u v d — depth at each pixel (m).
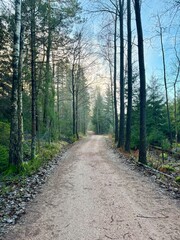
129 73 17.97
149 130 25.39
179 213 5.61
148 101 26.38
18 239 4.54
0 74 17.03
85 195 7.29
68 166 13.01
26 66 17.12
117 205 6.27
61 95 45.16
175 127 28.47
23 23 13.98
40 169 11.62
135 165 12.62
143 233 4.61
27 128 20.16
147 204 6.29
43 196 7.32
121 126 21.86
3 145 12.75
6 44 16.33
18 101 10.70
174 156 17.95
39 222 5.30
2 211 5.89
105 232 4.70
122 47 21.30
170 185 8.02
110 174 10.46
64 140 31.61
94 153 19.22
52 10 15.49
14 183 8.77
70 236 4.58
